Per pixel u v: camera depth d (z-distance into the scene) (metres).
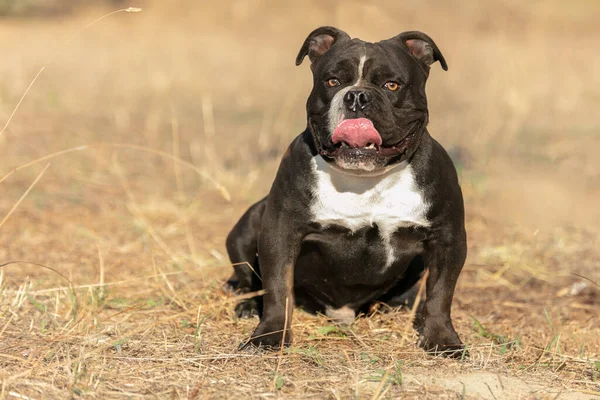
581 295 10.60
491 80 25.41
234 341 7.97
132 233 12.46
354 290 8.64
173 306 9.13
